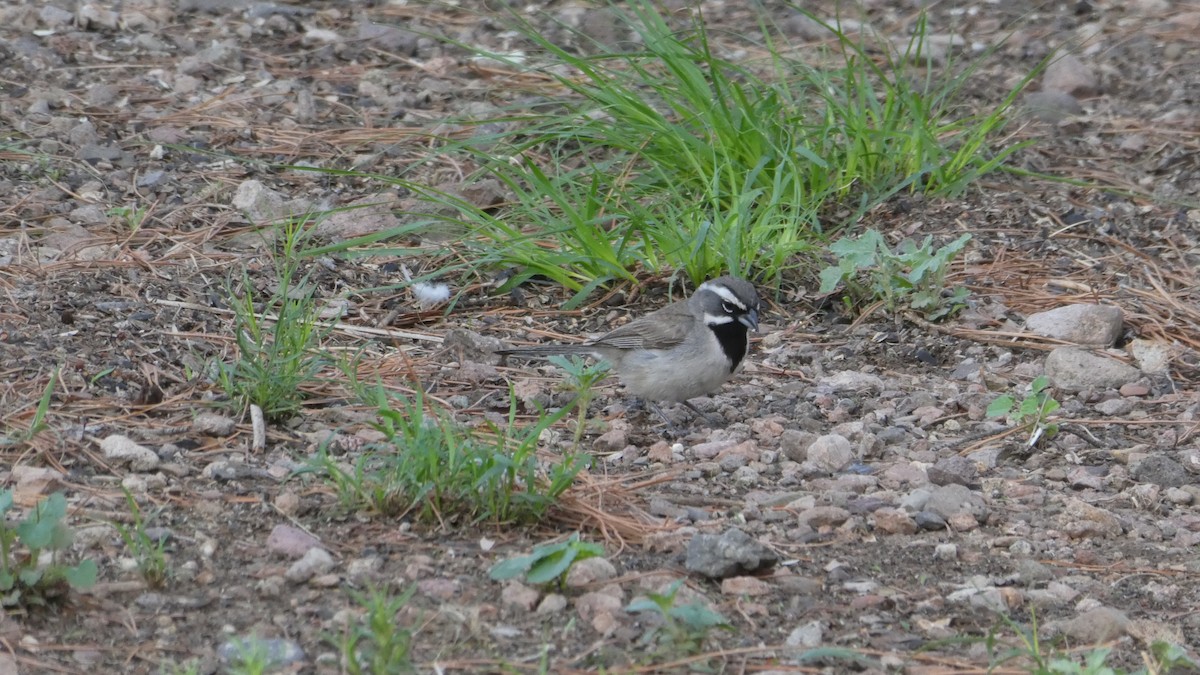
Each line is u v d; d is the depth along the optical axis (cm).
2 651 734
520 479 969
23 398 1055
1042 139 1742
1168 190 1605
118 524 843
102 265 1327
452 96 1783
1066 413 1186
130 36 1898
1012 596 859
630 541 916
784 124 1548
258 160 1595
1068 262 1470
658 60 1756
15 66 1764
